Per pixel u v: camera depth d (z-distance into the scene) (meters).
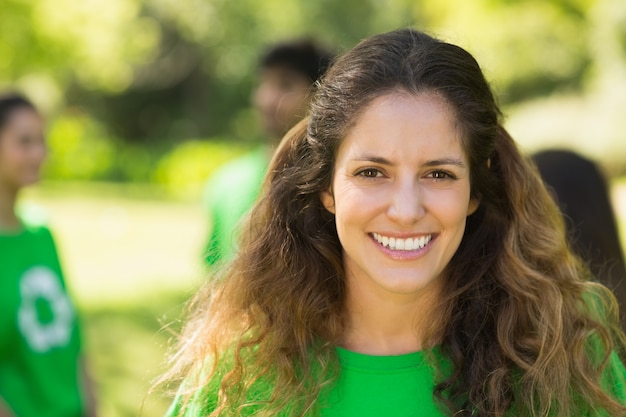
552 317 2.73
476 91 2.55
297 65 5.20
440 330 2.73
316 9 29.06
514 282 2.78
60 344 4.59
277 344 2.78
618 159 18.73
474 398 2.64
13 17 15.03
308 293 2.81
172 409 2.88
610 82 20.23
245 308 2.86
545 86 22.34
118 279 14.16
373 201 2.48
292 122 3.65
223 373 2.83
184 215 21.95
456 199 2.49
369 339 2.77
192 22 29.84
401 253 2.51
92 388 4.92
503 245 2.82
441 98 2.48
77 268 15.03
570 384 2.71
